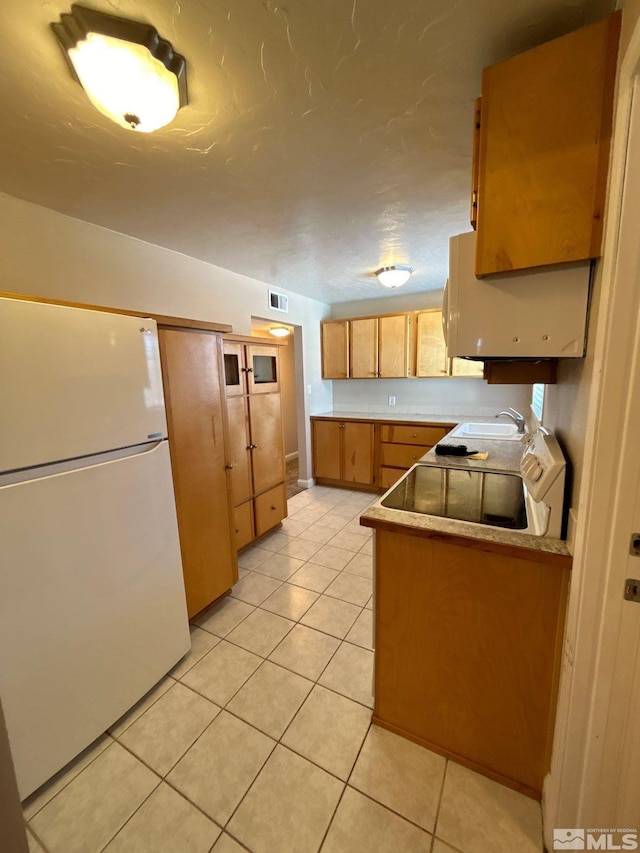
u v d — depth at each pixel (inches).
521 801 45.7
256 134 50.1
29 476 45.9
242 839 42.8
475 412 158.4
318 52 37.3
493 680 46.8
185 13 32.8
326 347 171.2
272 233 86.1
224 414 83.7
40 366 45.8
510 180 35.6
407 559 49.6
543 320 39.8
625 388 29.6
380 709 55.4
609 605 32.6
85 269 76.4
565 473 42.3
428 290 150.9
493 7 33.1
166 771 50.3
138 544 59.3
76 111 44.1
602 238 32.9
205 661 69.2
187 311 101.3
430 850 41.2
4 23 32.4
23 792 45.9
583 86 31.6
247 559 107.6
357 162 57.7
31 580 45.6
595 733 34.9
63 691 49.4
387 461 155.9
